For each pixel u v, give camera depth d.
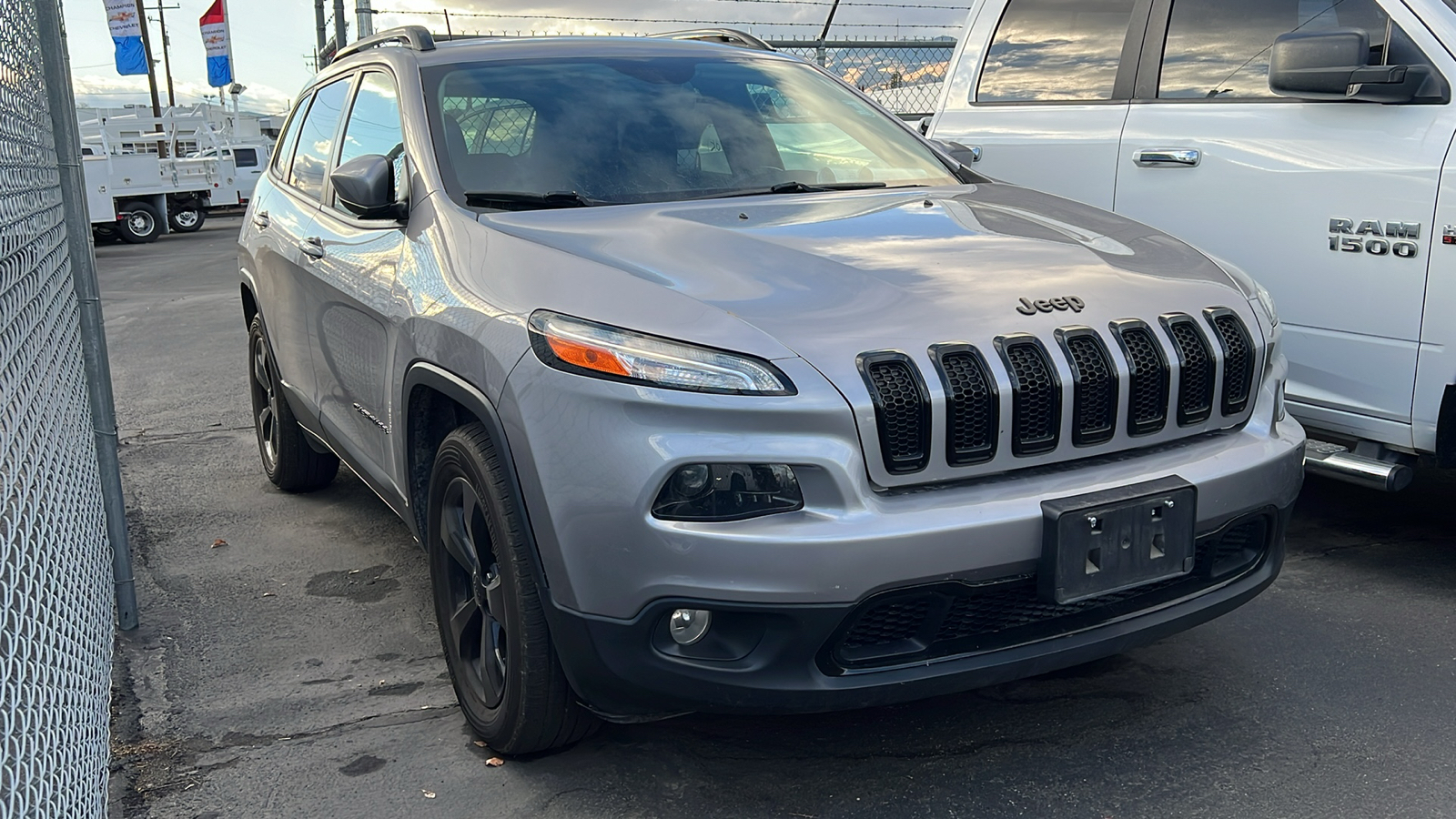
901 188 3.53
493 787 2.69
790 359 2.28
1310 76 3.73
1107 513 2.36
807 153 3.65
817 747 2.82
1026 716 2.93
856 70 8.12
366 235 3.51
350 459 3.86
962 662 2.38
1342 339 3.74
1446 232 3.43
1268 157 3.93
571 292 2.52
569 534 2.35
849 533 2.21
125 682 3.30
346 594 3.93
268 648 3.52
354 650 3.49
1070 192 4.64
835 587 2.21
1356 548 4.02
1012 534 2.31
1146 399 2.55
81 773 2.29
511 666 2.60
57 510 2.52
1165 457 2.59
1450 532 4.14
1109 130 4.50
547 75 3.65
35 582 2.06
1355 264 3.68
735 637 2.31
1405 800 2.50
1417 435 3.59
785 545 2.19
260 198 4.88
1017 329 2.44
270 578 4.11
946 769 2.70
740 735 2.89
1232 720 2.87
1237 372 2.70
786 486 2.24
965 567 2.29
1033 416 2.42
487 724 2.78
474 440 2.68
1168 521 2.44
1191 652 3.25
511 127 3.40
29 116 2.85
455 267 2.88
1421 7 3.63
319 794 2.69
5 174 2.24
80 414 3.35
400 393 3.07
